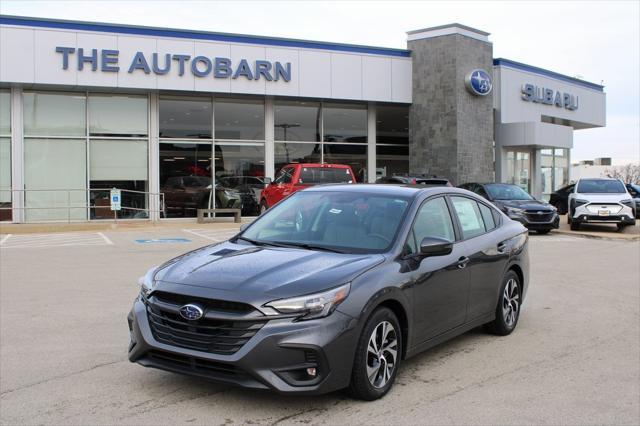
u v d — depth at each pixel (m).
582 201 19.52
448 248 5.09
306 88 22.81
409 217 5.34
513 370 5.47
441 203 5.91
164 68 20.70
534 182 29.05
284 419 4.24
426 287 5.15
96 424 4.15
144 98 21.81
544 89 29.11
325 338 4.16
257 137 23.47
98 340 6.27
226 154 23.00
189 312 4.24
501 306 6.50
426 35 24.56
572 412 4.52
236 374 4.14
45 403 4.53
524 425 4.26
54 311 7.55
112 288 9.06
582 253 14.20
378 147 25.52
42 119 20.83
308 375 4.19
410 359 5.77
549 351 6.10
